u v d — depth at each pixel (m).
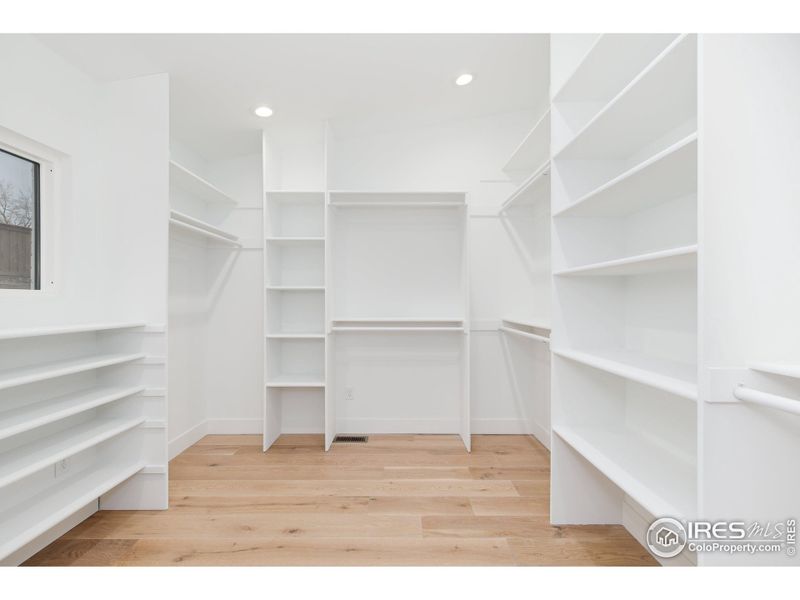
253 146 3.09
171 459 2.66
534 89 2.72
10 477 1.31
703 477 0.94
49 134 1.78
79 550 1.65
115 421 1.97
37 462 1.44
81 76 1.97
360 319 2.99
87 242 2.00
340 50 2.07
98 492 1.70
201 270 3.11
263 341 3.13
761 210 0.96
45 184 1.85
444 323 3.20
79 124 1.96
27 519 1.47
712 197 0.95
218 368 3.18
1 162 1.70
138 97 2.09
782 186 0.96
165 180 2.07
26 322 1.67
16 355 1.63
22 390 1.65
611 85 1.71
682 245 1.49
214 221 3.19
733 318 0.95
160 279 2.06
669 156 1.07
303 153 3.19
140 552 1.63
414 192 2.82
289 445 2.92
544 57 2.29
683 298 1.49
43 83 1.75
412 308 3.19
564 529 1.81
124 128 2.08
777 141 0.97
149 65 2.02
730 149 0.96
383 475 2.39
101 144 2.08
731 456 0.94
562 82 1.87
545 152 2.74
